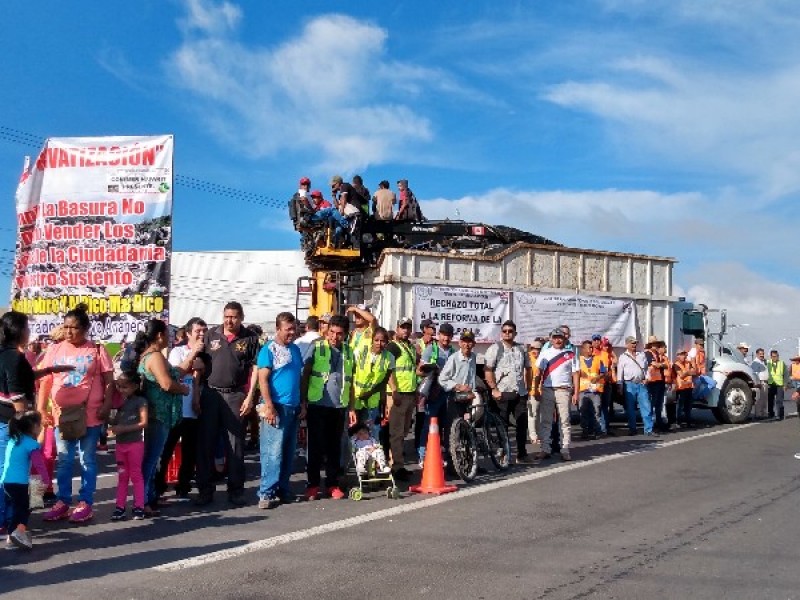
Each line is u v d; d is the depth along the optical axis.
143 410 7.76
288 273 36.59
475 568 6.09
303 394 8.86
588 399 15.16
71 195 10.27
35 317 10.29
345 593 5.46
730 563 6.29
